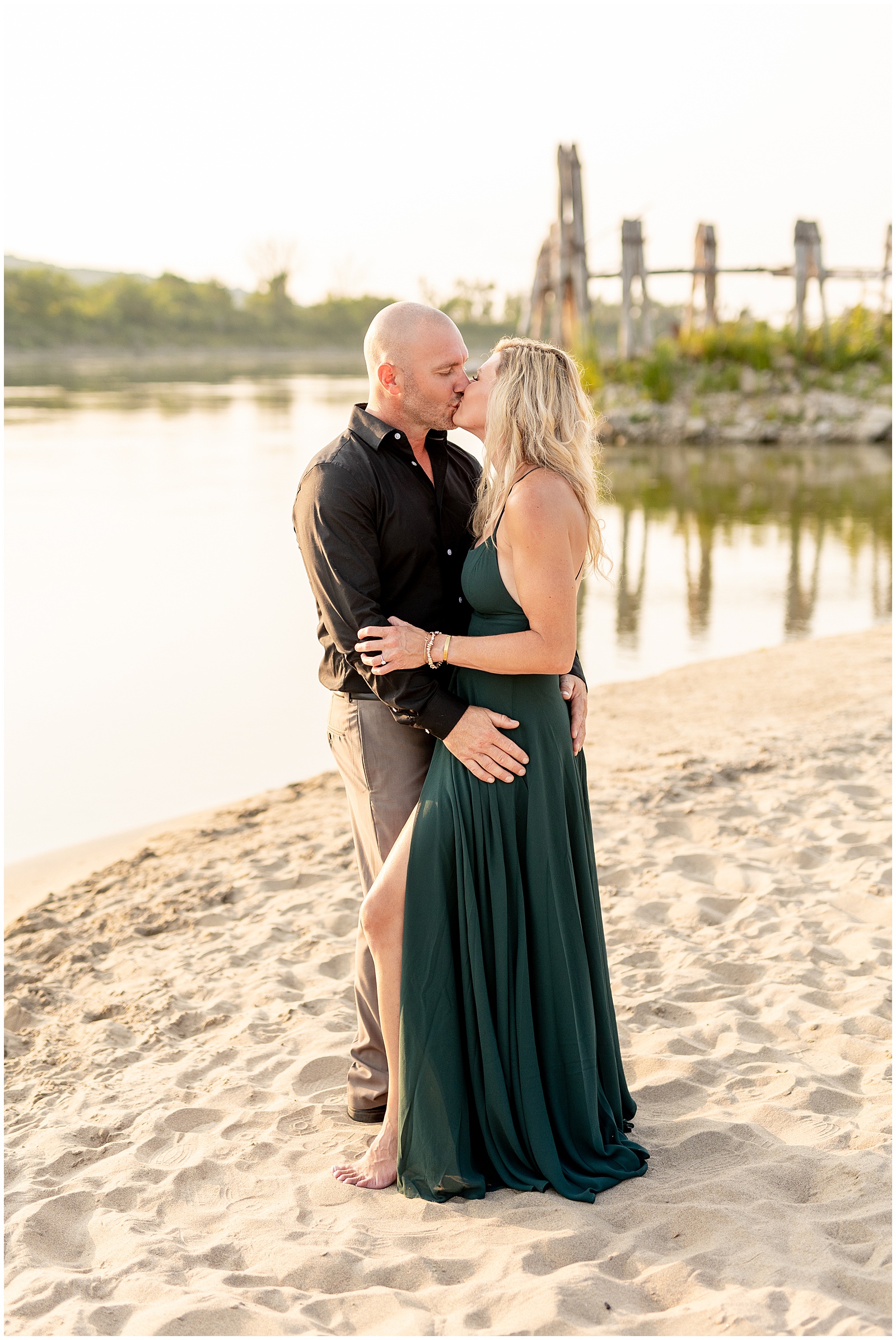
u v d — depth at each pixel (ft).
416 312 8.89
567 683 9.40
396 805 9.42
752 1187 8.23
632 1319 6.89
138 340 300.61
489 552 8.56
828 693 23.54
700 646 28.73
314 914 14.26
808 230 84.12
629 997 11.62
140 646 28.63
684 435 78.43
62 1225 8.51
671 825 16.39
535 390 8.38
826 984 11.60
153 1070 10.84
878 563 38.50
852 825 15.84
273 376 190.08
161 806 18.97
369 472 9.05
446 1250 7.86
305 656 27.89
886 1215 7.77
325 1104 10.04
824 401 80.12
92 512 47.24
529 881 8.60
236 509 48.14
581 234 86.33
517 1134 8.64
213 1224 8.44
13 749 21.58
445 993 8.53
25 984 12.82
